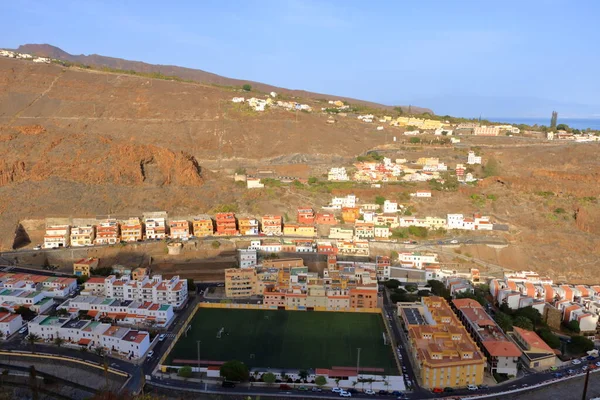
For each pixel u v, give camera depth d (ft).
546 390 429.79
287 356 471.62
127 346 465.47
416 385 431.84
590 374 456.86
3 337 492.13
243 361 459.32
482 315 532.73
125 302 557.74
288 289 592.19
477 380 435.12
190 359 461.37
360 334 522.06
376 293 577.02
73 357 458.50
